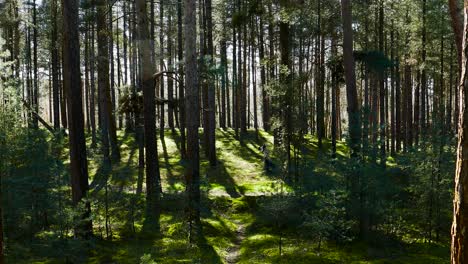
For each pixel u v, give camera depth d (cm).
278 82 2012
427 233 1334
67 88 1228
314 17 2255
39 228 1280
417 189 1297
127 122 3556
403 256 1138
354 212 1209
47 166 1208
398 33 2986
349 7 1337
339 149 2916
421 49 2511
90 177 2205
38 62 4331
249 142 3341
